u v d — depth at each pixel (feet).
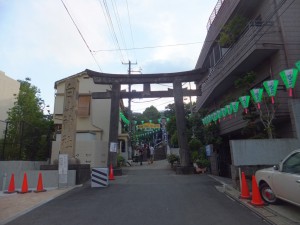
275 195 25.73
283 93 40.98
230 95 58.59
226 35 53.21
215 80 60.23
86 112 79.25
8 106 71.77
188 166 59.98
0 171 44.47
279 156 35.29
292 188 22.54
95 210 27.07
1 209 28.63
